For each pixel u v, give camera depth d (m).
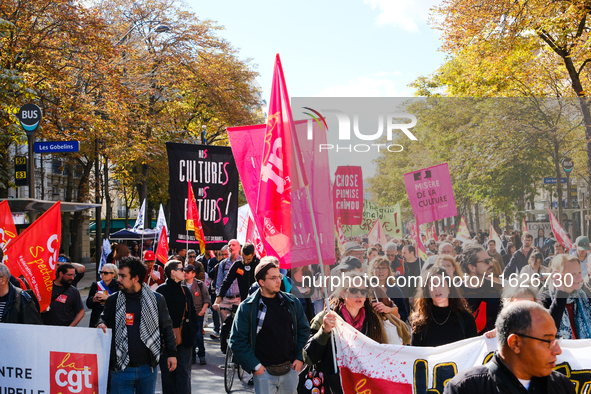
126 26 28.27
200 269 11.55
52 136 19.81
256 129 7.71
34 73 18.20
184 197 9.91
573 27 14.30
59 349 4.98
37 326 5.02
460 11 15.46
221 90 32.47
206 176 9.99
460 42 16.08
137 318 5.09
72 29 19.52
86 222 45.94
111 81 22.36
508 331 2.65
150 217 40.59
